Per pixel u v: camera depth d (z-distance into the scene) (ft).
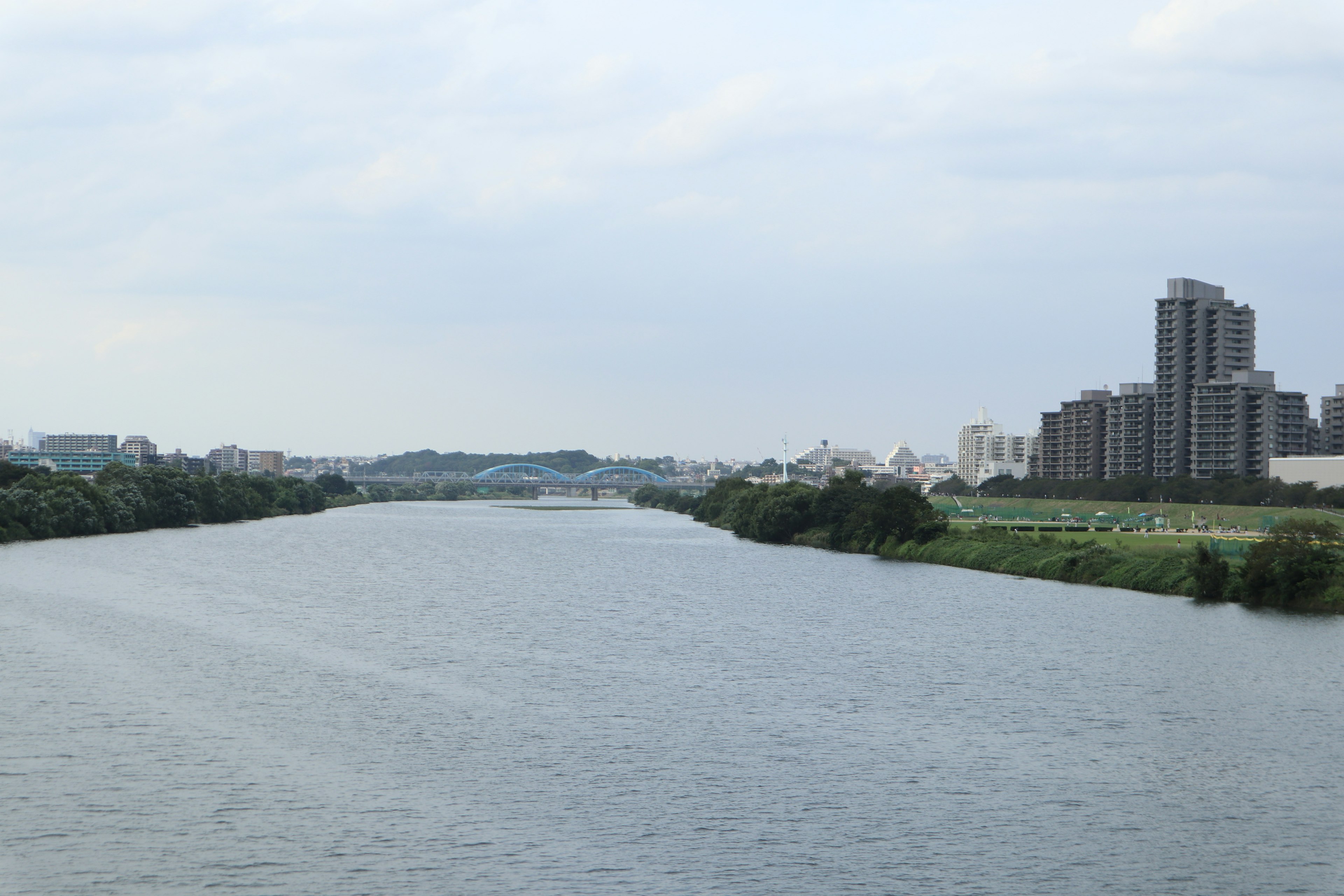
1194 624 412.57
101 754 240.53
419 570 635.25
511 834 201.16
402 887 179.73
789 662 346.95
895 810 215.10
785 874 186.80
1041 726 272.51
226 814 207.82
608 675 326.65
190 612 437.99
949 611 452.76
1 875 180.65
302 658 346.95
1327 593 438.81
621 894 178.81
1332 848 199.72
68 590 487.61
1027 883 184.96
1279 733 266.57
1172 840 202.08
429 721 271.08
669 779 231.09
